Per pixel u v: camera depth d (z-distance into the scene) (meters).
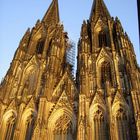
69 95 81.12
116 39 101.88
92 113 74.75
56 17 127.56
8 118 79.75
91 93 80.06
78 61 94.12
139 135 64.06
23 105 80.25
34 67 95.38
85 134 66.56
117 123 71.44
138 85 78.62
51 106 78.69
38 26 116.19
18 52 101.81
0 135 74.81
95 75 85.69
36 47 107.19
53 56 94.56
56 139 72.19
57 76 89.06
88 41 100.75
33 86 88.00
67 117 75.94
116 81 82.19
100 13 118.19
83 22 112.75
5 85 87.75
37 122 71.38
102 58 92.62
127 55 90.38
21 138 73.00
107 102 75.50
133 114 70.56
